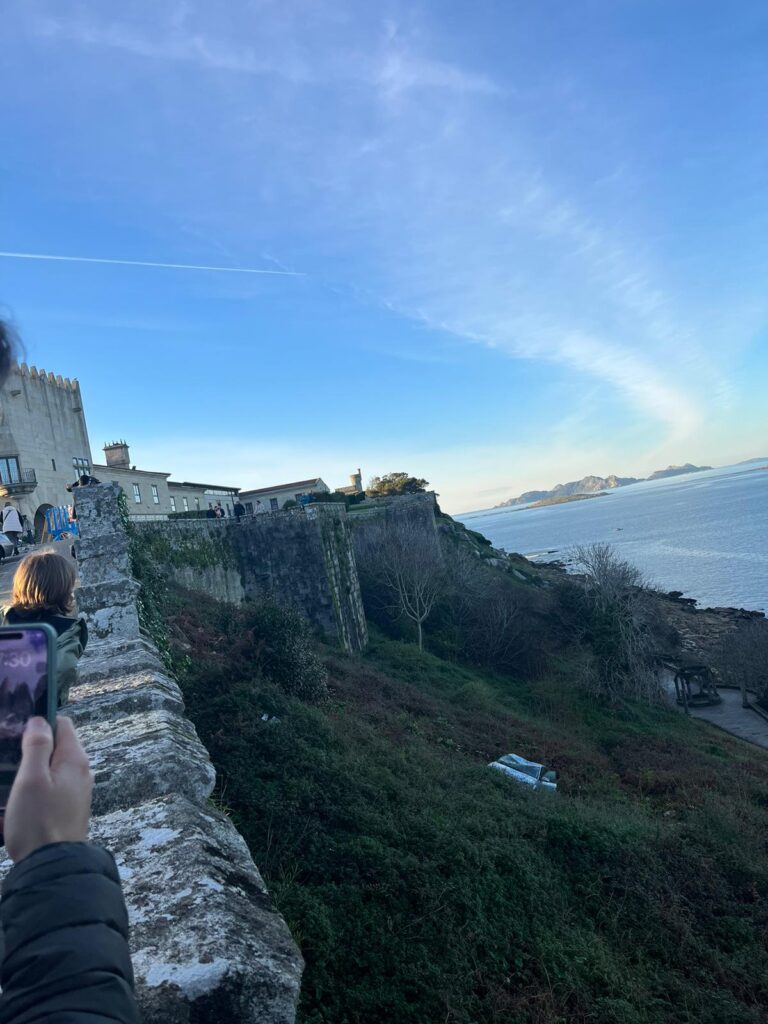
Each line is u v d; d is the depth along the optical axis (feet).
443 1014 21.27
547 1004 24.26
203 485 205.05
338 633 108.17
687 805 62.03
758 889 40.45
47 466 125.08
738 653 140.26
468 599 147.02
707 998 29.14
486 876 30.04
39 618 11.22
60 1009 2.42
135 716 14.44
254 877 8.84
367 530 158.61
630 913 34.40
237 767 31.35
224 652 51.60
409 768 43.11
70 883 2.77
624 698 119.96
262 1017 6.56
